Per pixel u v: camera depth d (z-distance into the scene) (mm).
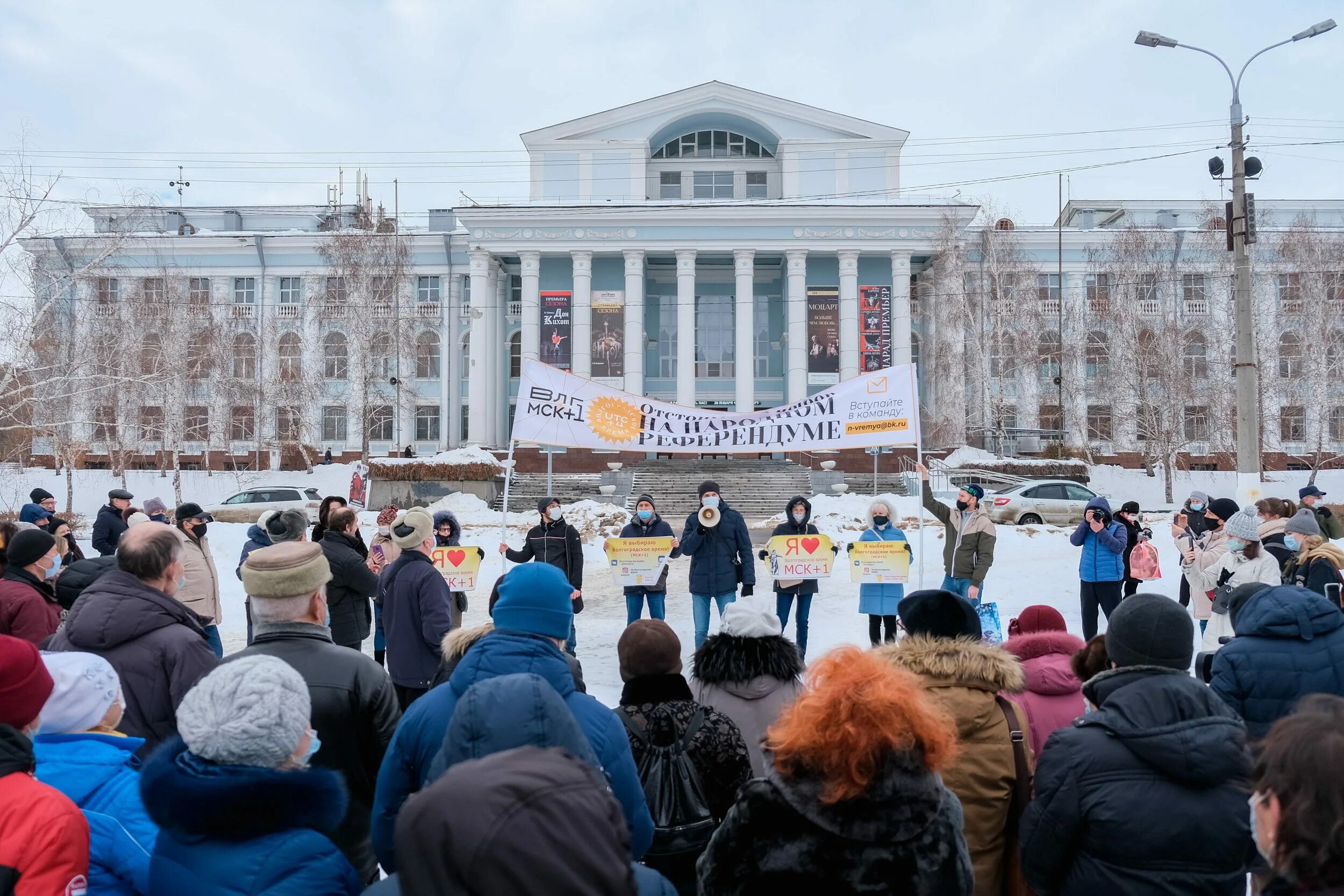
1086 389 44750
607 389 11648
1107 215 55438
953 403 42312
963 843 2266
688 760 3301
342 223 54281
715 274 51375
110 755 2729
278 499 30266
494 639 2936
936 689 3180
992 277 44312
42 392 27219
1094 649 3555
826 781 2113
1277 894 1743
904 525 24781
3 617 4930
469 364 50062
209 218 55594
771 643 3787
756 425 11445
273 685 2268
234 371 46062
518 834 1284
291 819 2152
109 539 10508
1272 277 44438
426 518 6285
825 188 48906
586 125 49219
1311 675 3865
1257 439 13969
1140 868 2547
